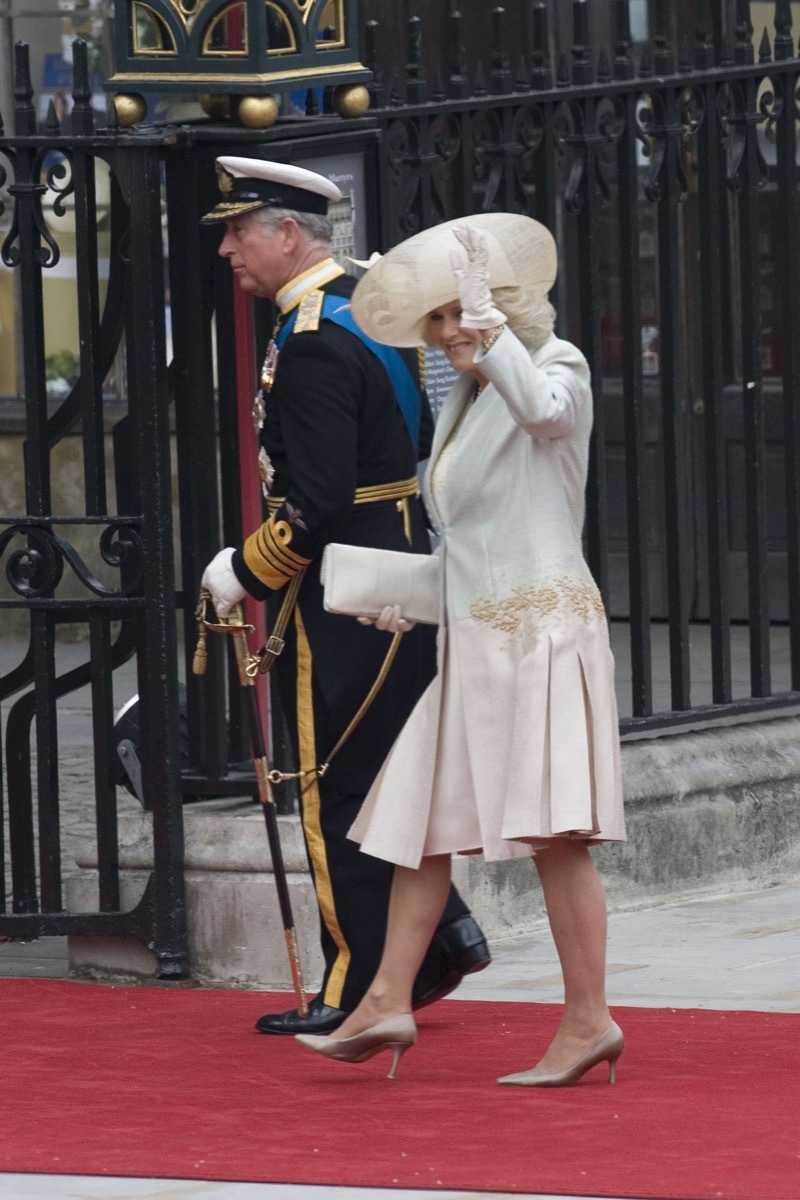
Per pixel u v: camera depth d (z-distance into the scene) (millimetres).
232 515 25594
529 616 19703
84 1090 20500
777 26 30312
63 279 46938
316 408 21781
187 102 44875
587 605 19844
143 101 24891
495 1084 20297
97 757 25344
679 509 29328
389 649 22328
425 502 20703
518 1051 21672
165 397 24781
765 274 43719
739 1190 16859
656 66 28797
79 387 25438
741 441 44000
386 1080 20578
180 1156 18219
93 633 25219
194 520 25734
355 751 22422
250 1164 17938
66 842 32562
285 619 22516
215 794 25734
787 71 30109
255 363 25203
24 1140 18797
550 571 19781
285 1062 21484
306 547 21891
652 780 28250
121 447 25625
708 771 28844
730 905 28281
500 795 19797
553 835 19406
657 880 28281
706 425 29703
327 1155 18125
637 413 28891
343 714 22297
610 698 19922
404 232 26266
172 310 25453
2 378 47906
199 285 25281
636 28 44125
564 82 27922
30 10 46844
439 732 20219
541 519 19844
